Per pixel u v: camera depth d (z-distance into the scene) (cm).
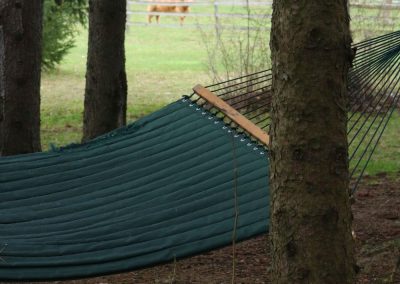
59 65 2433
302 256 418
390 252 763
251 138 669
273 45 425
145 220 579
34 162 682
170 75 2253
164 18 3919
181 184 623
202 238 541
